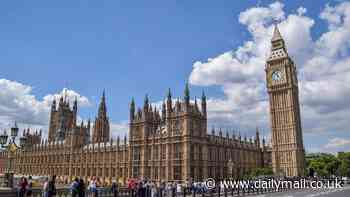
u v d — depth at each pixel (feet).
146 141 426.92
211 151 423.64
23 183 138.41
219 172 428.15
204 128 407.85
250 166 509.35
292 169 475.31
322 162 571.28
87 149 568.82
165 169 394.11
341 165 583.58
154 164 410.72
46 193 132.05
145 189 163.43
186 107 387.14
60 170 631.15
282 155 491.72
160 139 411.75
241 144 501.56
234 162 468.75
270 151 542.16
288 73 510.99
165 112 434.30
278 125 506.07
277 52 532.32
